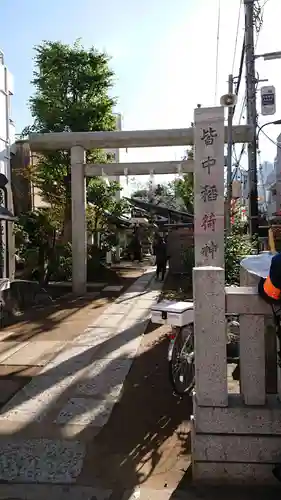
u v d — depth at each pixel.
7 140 11.12
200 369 3.26
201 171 5.60
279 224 11.51
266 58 10.89
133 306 10.92
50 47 14.68
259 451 3.23
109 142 12.23
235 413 3.24
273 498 3.09
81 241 12.85
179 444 3.95
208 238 5.62
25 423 4.34
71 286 13.85
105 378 5.62
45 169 15.21
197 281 3.25
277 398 3.41
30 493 3.21
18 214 14.88
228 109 9.38
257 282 3.72
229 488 3.22
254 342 3.26
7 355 6.66
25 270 13.13
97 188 17.34
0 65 10.74
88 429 4.22
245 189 14.10
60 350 6.93
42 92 14.80
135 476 3.43
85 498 3.15
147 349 6.94
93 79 14.60
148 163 12.62
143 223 27.52
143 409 4.69
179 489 3.24
